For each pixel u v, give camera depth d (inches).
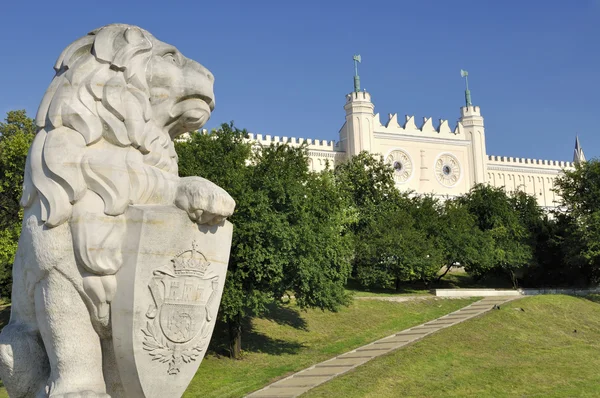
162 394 203.5
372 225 1542.8
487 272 1813.5
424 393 701.3
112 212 195.6
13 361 200.7
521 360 882.1
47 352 198.8
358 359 848.3
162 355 199.6
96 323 197.6
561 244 1637.6
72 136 199.2
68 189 195.2
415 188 2662.4
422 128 2746.1
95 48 205.9
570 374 813.9
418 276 1507.1
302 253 825.5
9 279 1182.3
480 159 2807.6
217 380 730.8
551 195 2974.9
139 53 211.6
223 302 764.0
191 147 852.6
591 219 1508.4
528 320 1142.3
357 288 1513.3
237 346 844.6
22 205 203.3
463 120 2837.1
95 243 192.7
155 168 209.5
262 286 825.5
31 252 197.3
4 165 958.4
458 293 1459.2
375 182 1787.6
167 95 218.2
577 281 1754.4
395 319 1178.6
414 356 848.3
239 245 775.1
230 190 792.3
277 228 778.8
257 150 1053.2
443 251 1587.1
